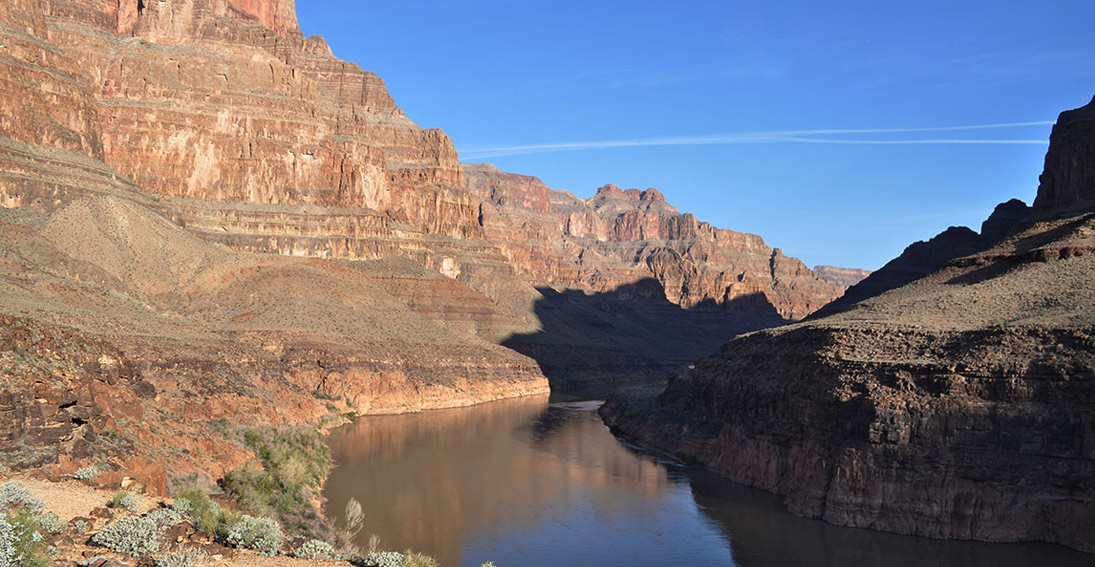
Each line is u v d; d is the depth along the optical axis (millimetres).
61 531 31719
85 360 56375
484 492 78250
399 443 103188
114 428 51000
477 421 128875
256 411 86500
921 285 99062
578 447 106000
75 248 122000
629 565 57875
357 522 63688
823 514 68062
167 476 50656
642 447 107062
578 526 67375
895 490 63531
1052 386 59062
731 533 65375
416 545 60156
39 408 44250
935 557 57750
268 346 127125
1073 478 57469
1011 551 57625
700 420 103562
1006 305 76062
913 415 63812
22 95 134375
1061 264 83875
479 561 57656
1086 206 101938
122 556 30578
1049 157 112938
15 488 32844
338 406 124562
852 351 75062
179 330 102812
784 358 86188
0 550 26297
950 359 66438
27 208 124125
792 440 77125
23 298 84500
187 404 70688
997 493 59750
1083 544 56281
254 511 51312
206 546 34344
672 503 75062
